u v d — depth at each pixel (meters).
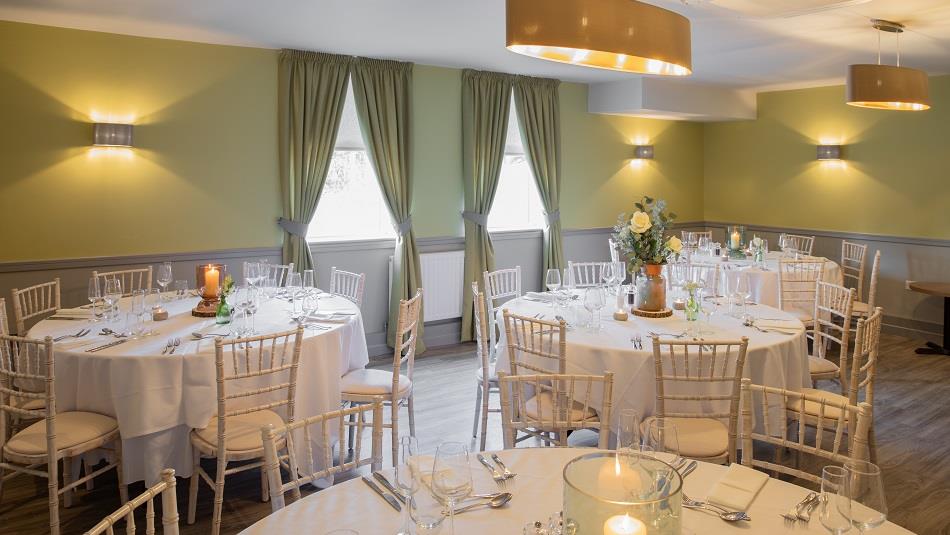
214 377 3.26
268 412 3.40
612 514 1.24
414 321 4.11
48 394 2.95
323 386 3.63
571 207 7.96
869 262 7.70
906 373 5.98
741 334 3.68
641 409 3.33
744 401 2.33
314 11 4.52
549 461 2.04
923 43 5.45
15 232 4.87
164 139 5.35
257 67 5.70
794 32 5.08
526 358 3.75
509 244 7.46
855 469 1.52
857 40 5.36
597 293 3.94
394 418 3.62
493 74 6.89
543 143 7.41
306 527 1.69
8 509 3.45
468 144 6.79
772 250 8.66
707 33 5.12
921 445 4.39
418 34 5.21
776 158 8.52
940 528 3.36
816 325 4.83
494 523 1.68
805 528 1.67
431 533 1.40
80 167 5.05
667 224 4.04
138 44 5.19
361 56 6.07
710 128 9.24
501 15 4.63
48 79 4.89
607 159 8.26
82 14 4.58
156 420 3.20
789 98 8.32
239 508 3.47
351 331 4.06
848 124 7.80
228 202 5.67
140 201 5.29
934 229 7.16
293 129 5.84
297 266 5.91
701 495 1.84
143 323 3.88
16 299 4.20
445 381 5.72
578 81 7.68
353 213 6.52
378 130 6.20
